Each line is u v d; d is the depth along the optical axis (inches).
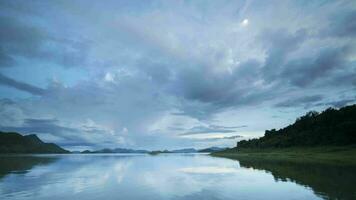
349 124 4766.2
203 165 2787.9
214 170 2159.2
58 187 1288.1
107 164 3105.3
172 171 2119.8
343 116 5625.0
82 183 1430.9
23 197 1062.4
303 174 1697.8
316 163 2674.7
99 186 1323.8
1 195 1097.4
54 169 2332.7
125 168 2471.7
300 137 5629.9
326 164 2513.5
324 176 1568.7
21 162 3501.5
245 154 5925.2
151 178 1651.1
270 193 1099.3
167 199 1018.1
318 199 957.2
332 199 948.0
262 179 1520.7
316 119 6333.7
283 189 1176.2
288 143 5728.3
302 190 1133.1
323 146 4758.9
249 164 2773.1
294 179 1469.0
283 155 4522.6
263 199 995.3
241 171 2020.2
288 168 2158.0
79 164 3102.9
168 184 1384.1
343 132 4697.3
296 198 989.8
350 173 1705.2
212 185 1332.4
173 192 1155.9
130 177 1706.4
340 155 3486.7
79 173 1971.0
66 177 1699.1
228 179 1555.1
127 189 1234.6
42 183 1417.3
